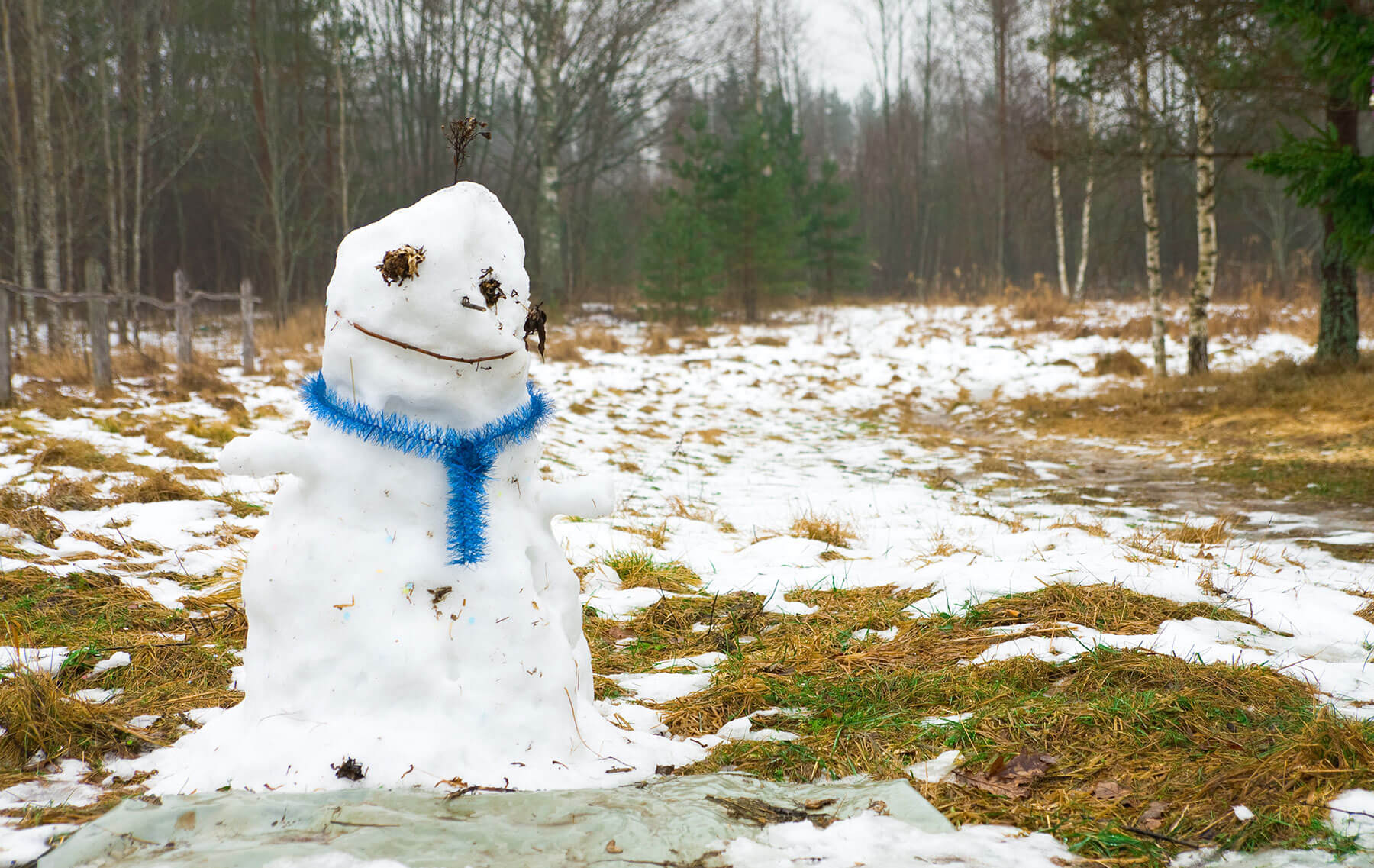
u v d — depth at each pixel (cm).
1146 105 1695
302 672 275
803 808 261
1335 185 996
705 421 1495
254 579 284
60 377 1255
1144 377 1833
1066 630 431
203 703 354
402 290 279
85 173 2372
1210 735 310
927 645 430
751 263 2875
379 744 265
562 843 226
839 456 1200
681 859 220
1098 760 298
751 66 3803
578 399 1542
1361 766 276
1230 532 716
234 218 3444
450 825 232
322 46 3020
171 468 754
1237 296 2880
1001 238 3619
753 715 358
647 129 3494
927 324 2633
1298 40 1453
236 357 1738
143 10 2419
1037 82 3120
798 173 3472
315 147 3319
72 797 274
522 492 304
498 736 275
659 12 2825
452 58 3155
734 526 768
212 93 2827
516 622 284
